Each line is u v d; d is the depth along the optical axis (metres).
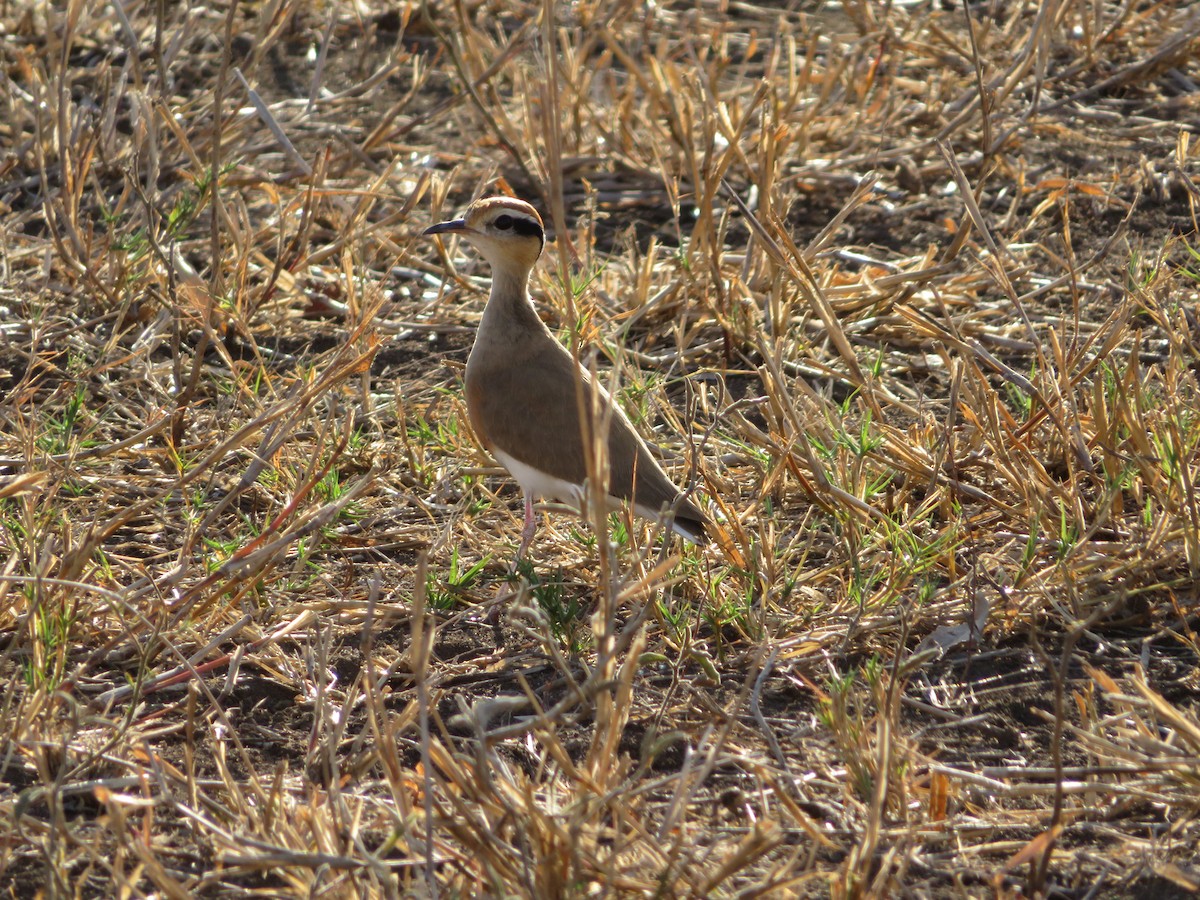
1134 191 15.78
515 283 10.59
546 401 10.28
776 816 7.56
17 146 16.28
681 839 6.93
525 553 10.13
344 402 12.48
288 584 9.86
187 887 7.02
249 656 8.98
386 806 7.44
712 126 14.52
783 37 19.89
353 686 8.44
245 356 13.33
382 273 14.76
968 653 9.16
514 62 18.16
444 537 10.13
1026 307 13.87
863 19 19.47
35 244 14.73
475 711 7.33
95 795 7.27
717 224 15.52
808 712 8.63
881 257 14.95
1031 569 9.80
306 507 10.66
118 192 15.75
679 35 20.02
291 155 15.42
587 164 16.72
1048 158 16.66
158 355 13.34
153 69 18.23
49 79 16.16
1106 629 9.35
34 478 9.27
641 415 11.70
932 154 16.80
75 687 8.73
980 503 10.66
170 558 10.34
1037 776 7.79
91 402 12.44
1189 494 9.44
